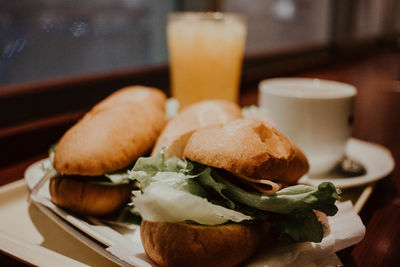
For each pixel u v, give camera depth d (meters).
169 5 0.83
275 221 0.30
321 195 0.28
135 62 0.78
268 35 1.16
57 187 0.34
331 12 1.47
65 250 0.32
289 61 1.20
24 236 0.33
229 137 0.30
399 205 0.39
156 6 0.81
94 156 0.33
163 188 0.28
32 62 0.60
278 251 0.30
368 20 1.97
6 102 0.53
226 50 0.55
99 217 0.35
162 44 0.84
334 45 1.51
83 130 0.35
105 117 0.36
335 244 0.31
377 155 0.46
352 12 1.56
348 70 1.22
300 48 1.32
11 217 0.35
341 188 0.38
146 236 0.29
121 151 0.34
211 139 0.30
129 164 0.35
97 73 0.68
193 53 0.54
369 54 1.69
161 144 0.36
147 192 0.27
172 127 0.38
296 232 0.30
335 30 1.49
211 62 0.55
